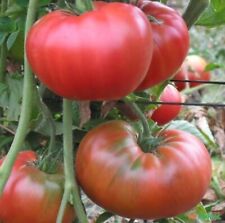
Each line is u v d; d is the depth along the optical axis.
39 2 0.55
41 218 0.56
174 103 0.72
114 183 0.54
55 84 0.48
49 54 0.47
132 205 0.55
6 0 0.65
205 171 0.56
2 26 0.61
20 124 0.52
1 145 0.70
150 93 0.68
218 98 1.22
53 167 0.58
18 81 0.65
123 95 0.49
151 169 0.54
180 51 0.55
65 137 0.55
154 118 0.74
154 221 0.66
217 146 1.09
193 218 0.77
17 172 0.57
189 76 1.24
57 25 0.47
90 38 0.46
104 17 0.47
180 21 0.56
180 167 0.55
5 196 0.56
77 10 0.50
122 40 0.46
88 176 0.56
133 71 0.47
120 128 0.57
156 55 0.53
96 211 0.87
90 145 0.56
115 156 0.55
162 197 0.54
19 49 0.67
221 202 1.05
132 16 0.48
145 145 0.57
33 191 0.56
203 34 1.90
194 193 0.55
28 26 0.53
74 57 0.46
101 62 0.46
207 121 1.14
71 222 0.59
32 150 0.66
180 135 0.58
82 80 0.47
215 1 0.67
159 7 0.57
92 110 0.64
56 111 0.66
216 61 1.71
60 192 0.57
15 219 0.57
